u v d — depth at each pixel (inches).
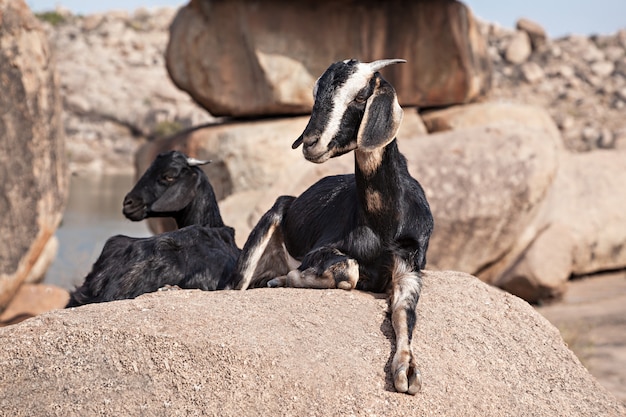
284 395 162.6
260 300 186.9
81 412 163.9
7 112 401.7
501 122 563.5
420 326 187.2
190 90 625.6
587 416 181.2
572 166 674.8
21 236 406.9
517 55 1915.6
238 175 573.3
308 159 179.2
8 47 402.3
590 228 633.0
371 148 173.5
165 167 253.6
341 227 198.8
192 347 168.9
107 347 172.1
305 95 592.1
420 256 192.5
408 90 617.3
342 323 180.4
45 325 178.2
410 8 609.0
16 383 170.9
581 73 1876.2
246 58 600.1
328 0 594.2
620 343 444.5
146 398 164.9
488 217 517.7
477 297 204.7
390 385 165.9
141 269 223.6
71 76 2095.2
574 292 582.6
